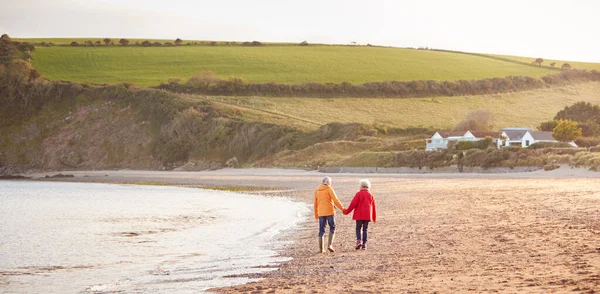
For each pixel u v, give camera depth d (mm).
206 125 116188
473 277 9797
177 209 31219
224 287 10727
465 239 15016
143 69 155000
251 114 119938
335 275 11180
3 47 147375
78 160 119875
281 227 21594
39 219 26922
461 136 92938
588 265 9945
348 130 104125
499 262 11133
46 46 166750
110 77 147625
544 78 160250
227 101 130750
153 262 14648
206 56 166875
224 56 167750
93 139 122875
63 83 133000
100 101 129625
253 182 62281
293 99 137375
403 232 17641
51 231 22031
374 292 9141
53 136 124375
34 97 130375
